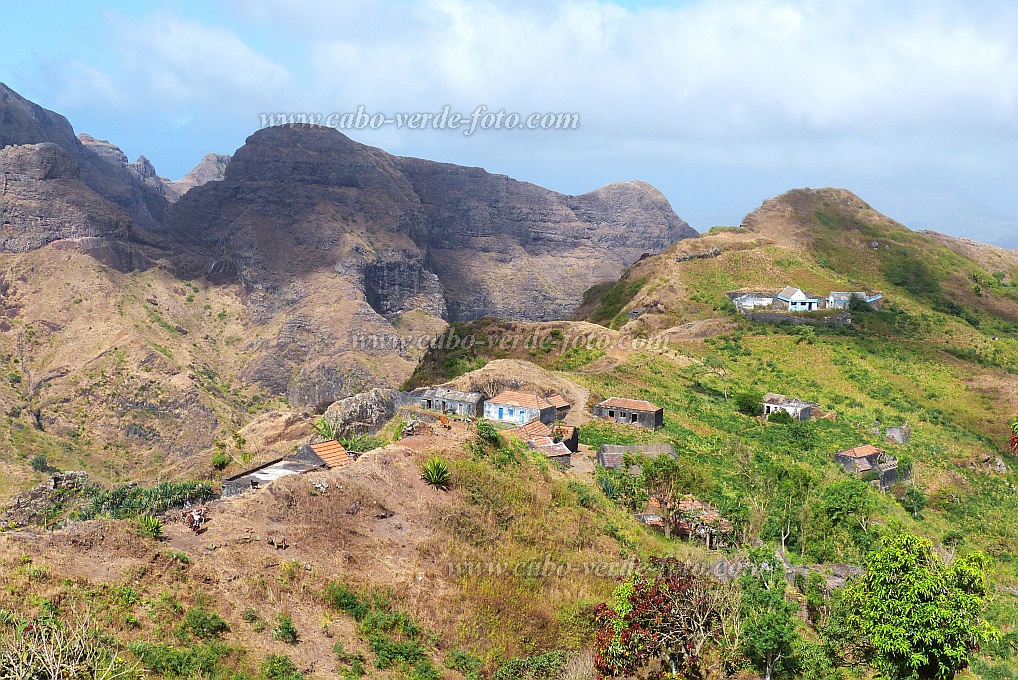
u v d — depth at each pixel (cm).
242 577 4256
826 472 9850
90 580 3862
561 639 4562
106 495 5897
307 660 3897
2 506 6531
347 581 4488
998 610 6462
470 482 5797
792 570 5912
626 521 6606
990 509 9962
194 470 8006
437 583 4725
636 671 4166
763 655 4212
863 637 4606
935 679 4062
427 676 3966
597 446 9412
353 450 6581
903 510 9456
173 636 3747
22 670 3209
